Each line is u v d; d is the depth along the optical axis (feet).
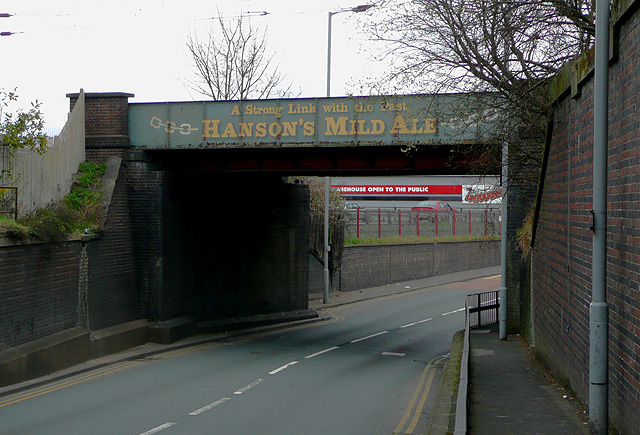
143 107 71.51
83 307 60.34
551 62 52.03
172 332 72.23
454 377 47.62
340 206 140.36
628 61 25.85
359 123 65.92
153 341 71.26
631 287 25.13
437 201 205.98
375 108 65.51
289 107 67.67
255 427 36.81
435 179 209.05
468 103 54.85
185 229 77.61
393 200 210.38
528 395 39.45
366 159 71.31
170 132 70.59
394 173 79.56
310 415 40.09
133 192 72.02
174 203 74.90
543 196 49.70
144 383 50.78
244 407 42.32
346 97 66.33
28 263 51.39
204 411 40.98
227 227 86.43
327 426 37.24
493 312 86.02
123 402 43.55
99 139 71.61
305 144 67.21
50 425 36.94
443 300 125.18
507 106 54.34
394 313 108.37
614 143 27.99
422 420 38.93
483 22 51.80
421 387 50.21
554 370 44.75
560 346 41.98
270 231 94.63
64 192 65.21
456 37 53.57
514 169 63.77
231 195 86.99
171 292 74.23
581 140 35.06
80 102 70.85
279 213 96.22
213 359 64.28
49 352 52.13
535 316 55.93
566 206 39.65
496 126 56.70
